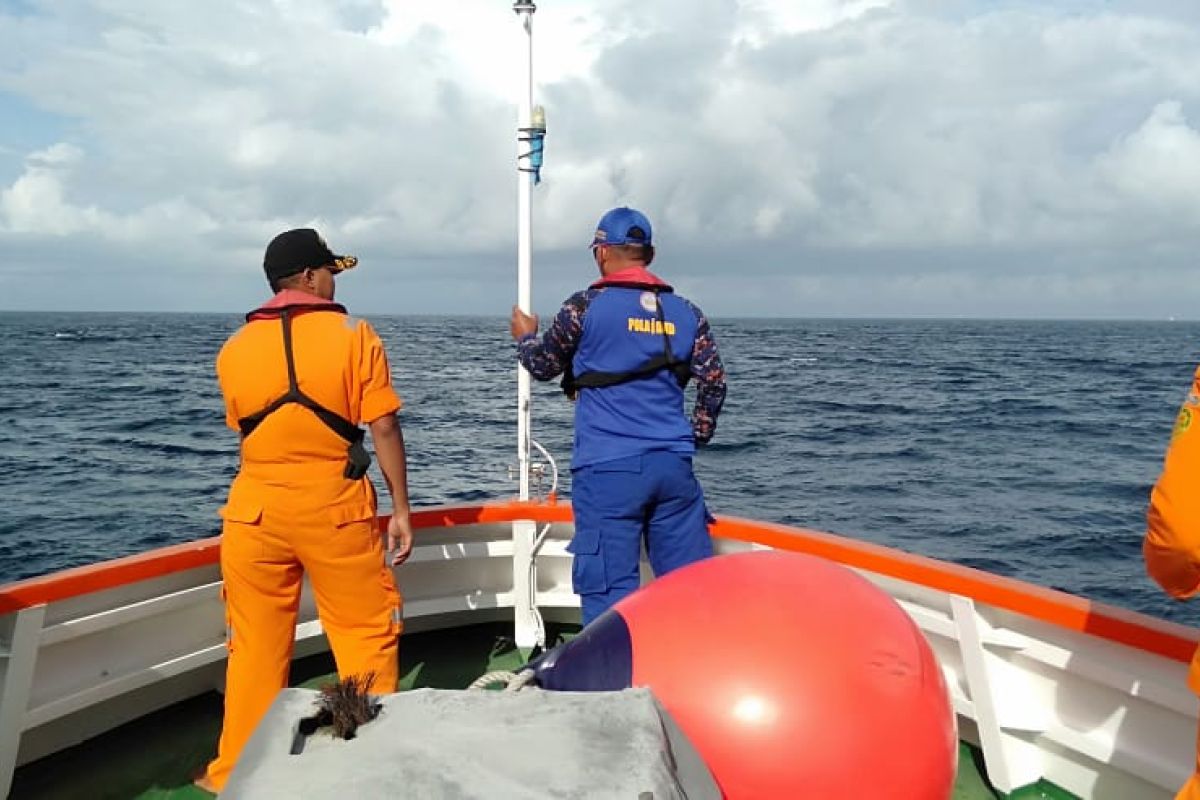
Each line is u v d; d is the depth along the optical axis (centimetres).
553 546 429
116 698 345
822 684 170
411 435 2548
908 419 3178
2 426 2791
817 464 2200
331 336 289
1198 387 173
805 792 164
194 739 341
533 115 414
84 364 6088
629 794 129
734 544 382
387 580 306
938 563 312
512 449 2278
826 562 204
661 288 330
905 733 171
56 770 318
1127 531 1465
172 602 333
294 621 310
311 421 286
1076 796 287
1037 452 2394
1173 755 260
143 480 1895
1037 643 283
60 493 1758
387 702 152
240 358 291
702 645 178
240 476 300
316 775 133
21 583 292
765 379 5244
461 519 409
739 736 167
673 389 328
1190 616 1052
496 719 147
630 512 318
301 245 302
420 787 129
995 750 292
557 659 185
